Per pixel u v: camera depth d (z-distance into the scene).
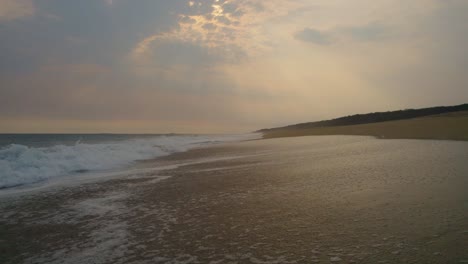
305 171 11.95
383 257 4.34
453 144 17.16
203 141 47.22
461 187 7.49
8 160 13.57
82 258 5.12
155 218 6.99
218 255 4.87
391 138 25.23
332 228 5.62
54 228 6.69
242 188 9.59
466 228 5.05
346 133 38.28
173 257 4.91
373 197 7.36
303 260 4.47
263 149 25.11
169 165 16.91
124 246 5.50
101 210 7.93
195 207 7.69
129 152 21.52
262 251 4.89
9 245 5.85
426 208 6.19
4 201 9.21
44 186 11.45
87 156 17.16
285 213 6.73
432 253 4.32
